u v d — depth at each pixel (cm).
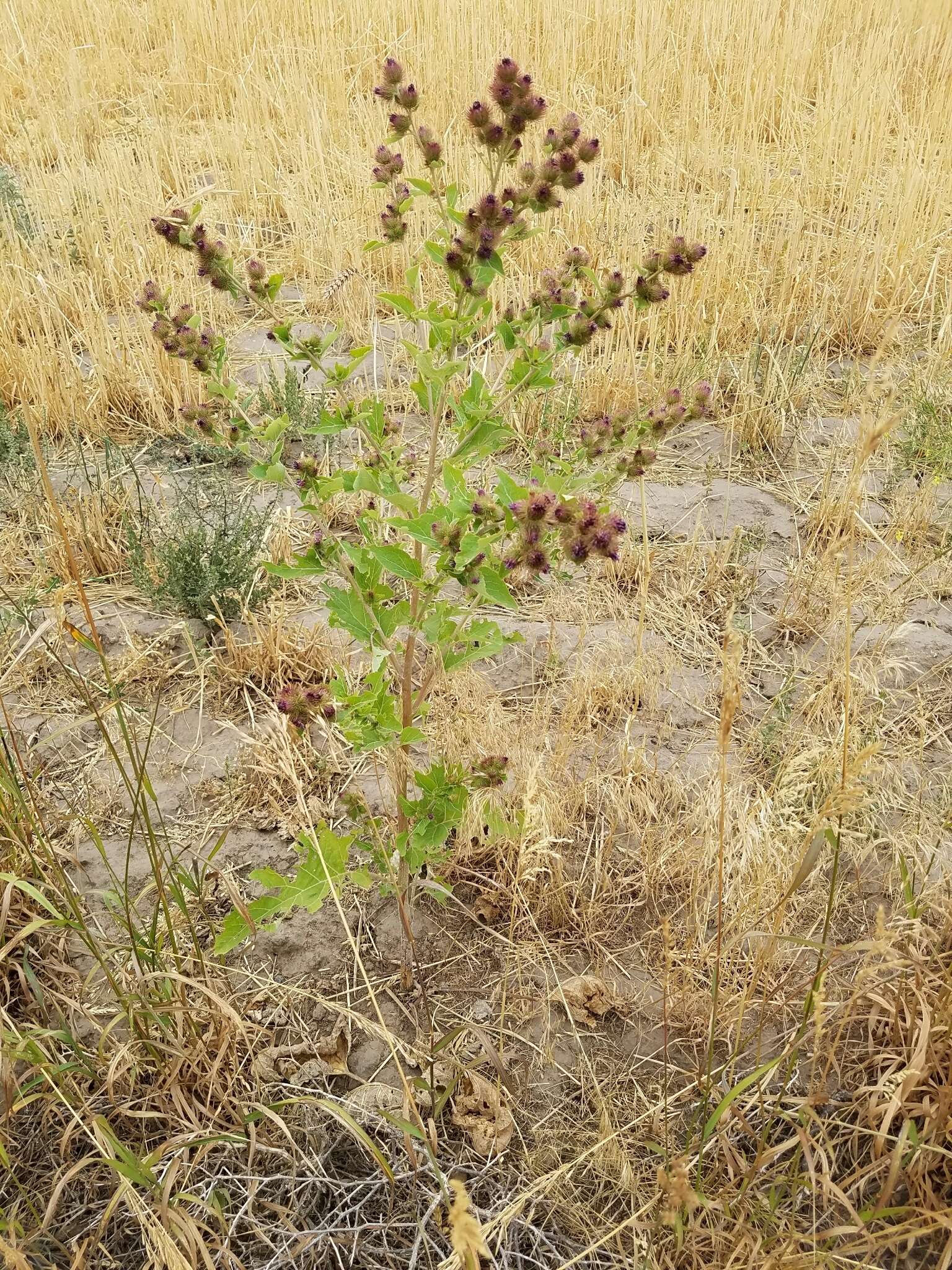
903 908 295
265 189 770
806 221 718
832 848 308
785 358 575
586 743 361
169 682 384
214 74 974
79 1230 234
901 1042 257
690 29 955
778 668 398
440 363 242
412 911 307
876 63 914
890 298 631
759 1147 227
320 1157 241
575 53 894
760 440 528
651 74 888
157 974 250
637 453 249
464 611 246
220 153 823
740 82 894
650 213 716
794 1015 275
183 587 403
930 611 425
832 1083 260
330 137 789
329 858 254
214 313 611
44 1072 232
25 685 379
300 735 242
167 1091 246
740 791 338
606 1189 241
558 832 320
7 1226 210
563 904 302
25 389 525
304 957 294
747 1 1003
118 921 262
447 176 674
